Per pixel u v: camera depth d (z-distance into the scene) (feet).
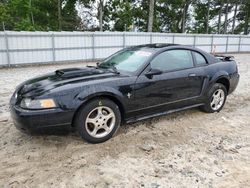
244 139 14.74
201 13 164.14
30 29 104.68
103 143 13.73
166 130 15.65
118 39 64.95
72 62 58.54
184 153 12.92
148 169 11.45
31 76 37.96
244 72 41.68
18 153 12.70
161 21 152.56
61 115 12.31
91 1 129.08
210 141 14.34
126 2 130.82
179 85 16.11
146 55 15.48
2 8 110.93
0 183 10.39
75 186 10.24
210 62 18.24
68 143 13.69
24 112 11.98
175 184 10.46
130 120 14.75
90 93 12.78
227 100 23.00
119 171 11.26
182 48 16.90
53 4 123.44
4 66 50.11
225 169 11.61
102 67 16.47
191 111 19.17
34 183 10.40
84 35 59.26
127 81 13.99
